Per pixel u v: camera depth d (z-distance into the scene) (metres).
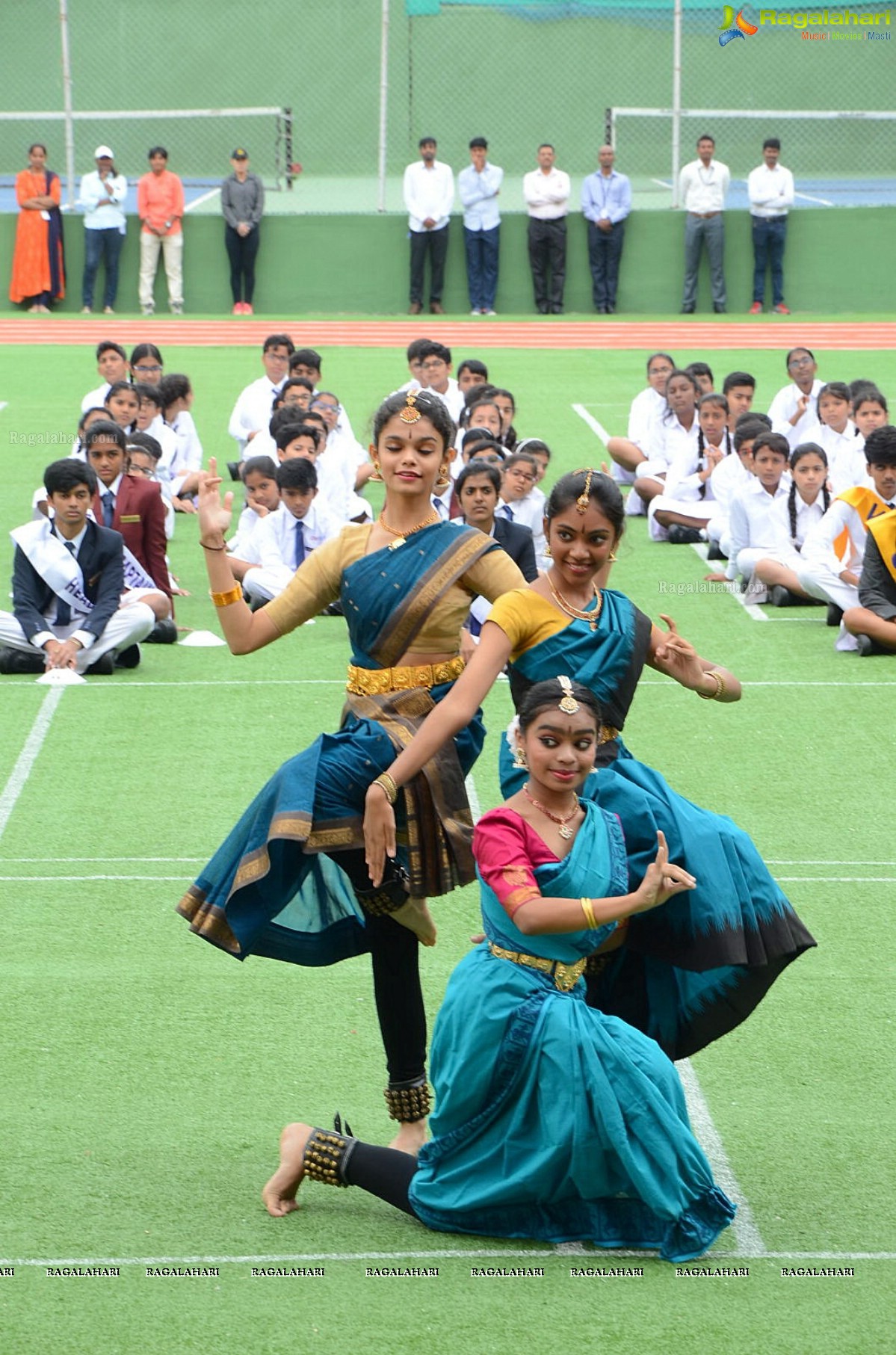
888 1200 5.71
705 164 30.45
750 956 5.49
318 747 5.57
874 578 12.74
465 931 8.15
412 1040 5.89
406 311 31.59
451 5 39.50
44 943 7.92
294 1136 5.64
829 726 11.20
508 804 5.43
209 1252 5.34
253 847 5.50
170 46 39.81
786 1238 5.45
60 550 12.06
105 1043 6.92
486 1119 5.32
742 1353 4.80
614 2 39.03
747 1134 6.20
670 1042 5.77
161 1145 6.08
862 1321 4.96
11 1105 6.37
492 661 5.48
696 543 16.67
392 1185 5.50
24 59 39.62
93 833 9.32
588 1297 5.07
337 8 39.44
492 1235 5.41
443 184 30.59
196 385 24.75
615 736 5.81
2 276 31.62
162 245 31.19
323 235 31.28
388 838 5.37
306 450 14.14
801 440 18.52
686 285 30.98
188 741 10.84
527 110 39.81
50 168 40.19
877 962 7.78
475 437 13.43
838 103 39.16
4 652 12.23
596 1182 5.27
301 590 5.77
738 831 5.60
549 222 30.59
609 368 26.31
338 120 40.16
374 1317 4.96
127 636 12.14
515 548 11.82
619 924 5.60
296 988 7.52
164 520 13.34
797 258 31.42
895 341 28.55
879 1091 6.56
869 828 9.46
